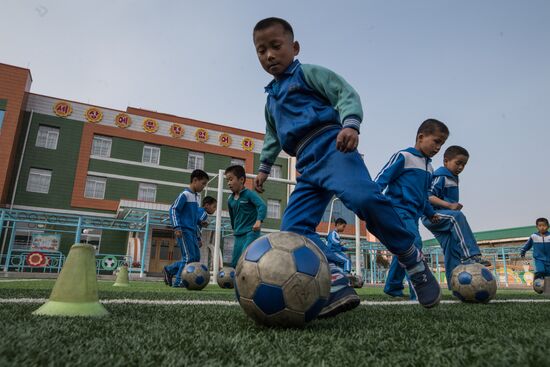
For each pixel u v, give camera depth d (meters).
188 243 6.63
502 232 28.75
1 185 18.42
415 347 1.25
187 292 4.61
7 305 2.17
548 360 1.02
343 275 2.10
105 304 2.50
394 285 4.47
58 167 20.11
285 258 1.62
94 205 20.38
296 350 1.18
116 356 1.04
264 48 2.46
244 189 6.35
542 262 8.45
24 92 19.92
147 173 22.05
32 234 18.89
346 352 1.16
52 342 1.18
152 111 22.92
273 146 3.00
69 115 20.89
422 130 4.07
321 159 2.21
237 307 2.54
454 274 3.65
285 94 2.41
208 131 23.98
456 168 4.92
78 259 1.92
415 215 3.94
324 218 24.70
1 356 0.99
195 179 6.85
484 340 1.35
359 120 2.08
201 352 1.12
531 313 2.43
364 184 2.07
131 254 17.50
